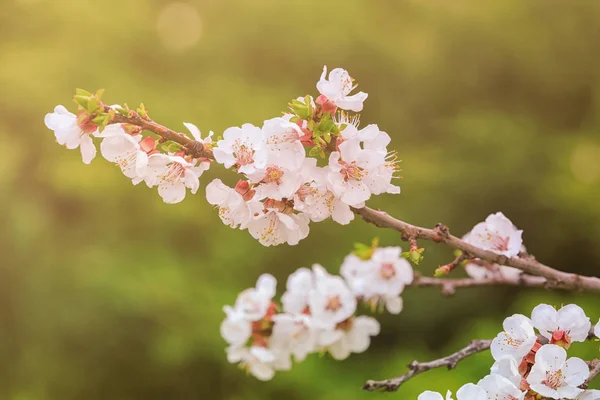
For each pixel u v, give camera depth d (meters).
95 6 9.94
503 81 11.29
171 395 8.21
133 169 1.95
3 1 9.60
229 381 8.05
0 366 8.21
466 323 9.23
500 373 1.76
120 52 9.97
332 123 1.83
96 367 8.12
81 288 8.05
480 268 3.28
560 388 1.72
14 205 8.46
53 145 8.84
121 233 8.67
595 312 6.07
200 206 8.77
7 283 8.34
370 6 10.63
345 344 3.30
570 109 11.41
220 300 8.09
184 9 11.02
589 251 10.37
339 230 9.09
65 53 9.42
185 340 7.81
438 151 10.03
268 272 8.98
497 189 9.95
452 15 10.83
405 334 9.38
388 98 10.59
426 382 5.24
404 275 3.21
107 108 1.90
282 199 1.98
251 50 10.42
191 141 1.96
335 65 10.43
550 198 9.88
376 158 1.88
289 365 3.24
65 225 8.77
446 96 10.91
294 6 10.25
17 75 8.90
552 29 11.11
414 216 9.45
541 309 1.90
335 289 3.18
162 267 8.24
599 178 10.16
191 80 10.12
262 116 9.38
